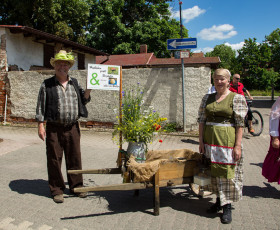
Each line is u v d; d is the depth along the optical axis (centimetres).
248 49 2720
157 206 349
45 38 1254
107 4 2542
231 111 327
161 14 2900
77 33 2367
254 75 2747
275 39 2628
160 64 1833
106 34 2558
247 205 390
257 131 932
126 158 395
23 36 1199
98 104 952
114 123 942
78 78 959
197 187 452
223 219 334
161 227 321
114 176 508
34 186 448
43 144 753
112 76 416
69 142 406
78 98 404
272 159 434
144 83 909
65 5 2170
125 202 394
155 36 2489
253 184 477
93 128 962
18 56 1176
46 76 996
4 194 410
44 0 1991
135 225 325
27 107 1022
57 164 394
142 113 413
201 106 364
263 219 347
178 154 409
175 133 876
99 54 1730
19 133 899
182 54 854
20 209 363
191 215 354
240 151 326
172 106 893
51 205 379
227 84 337
